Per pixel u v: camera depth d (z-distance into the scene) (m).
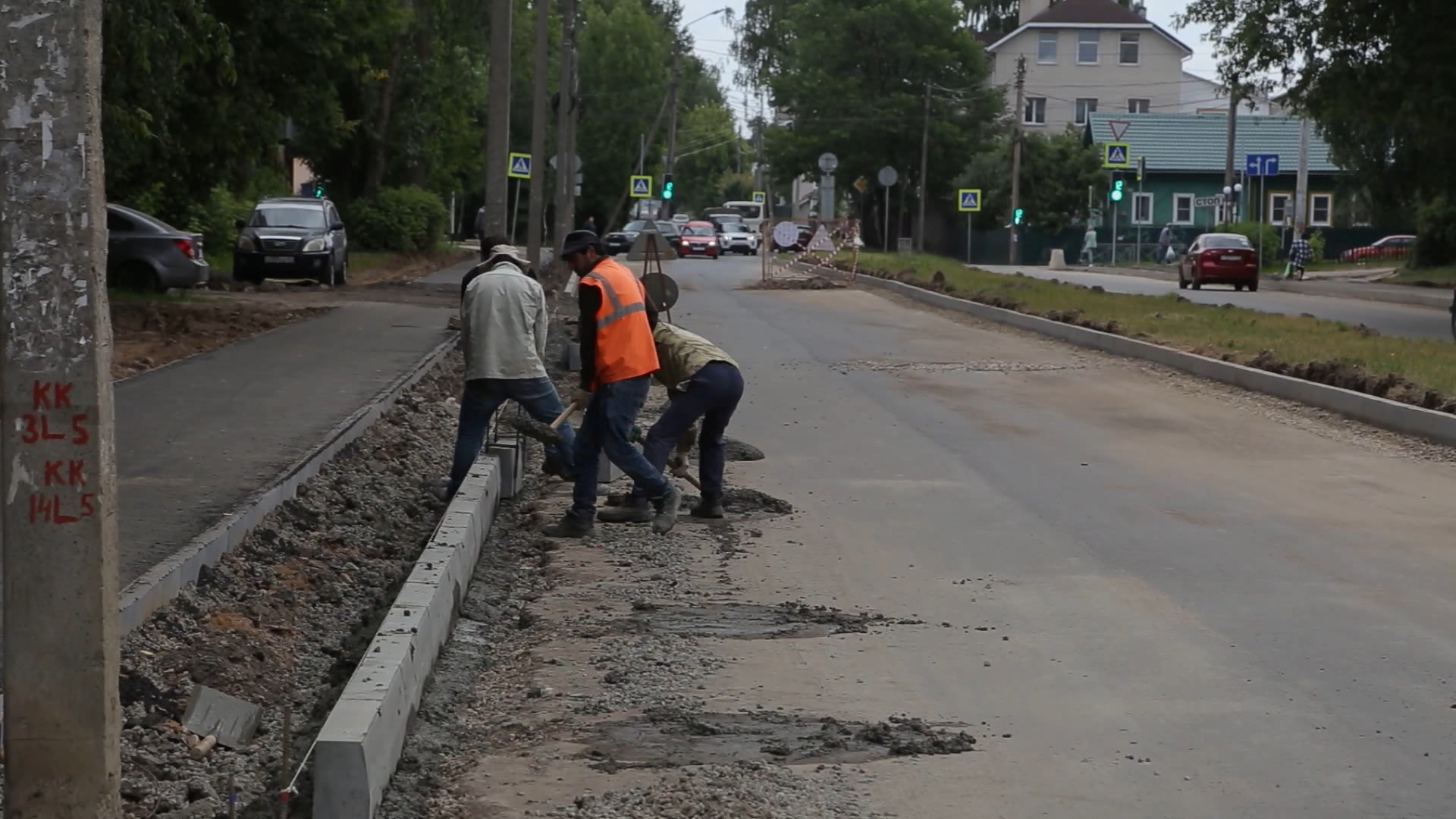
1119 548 9.88
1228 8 34.56
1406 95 33.00
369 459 12.53
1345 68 33.66
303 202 35.00
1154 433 14.91
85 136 4.29
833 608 8.33
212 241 41.00
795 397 17.31
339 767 4.93
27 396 4.34
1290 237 74.38
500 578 9.06
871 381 18.91
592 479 10.05
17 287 4.30
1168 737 6.30
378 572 9.27
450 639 7.66
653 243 16.36
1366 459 13.50
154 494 9.65
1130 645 7.67
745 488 11.80
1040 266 71.44
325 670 7.37
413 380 16.69
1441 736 6.34
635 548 9.76
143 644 6.96
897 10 78.81
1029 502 11.43
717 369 10.32
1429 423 14.42
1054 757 6.07
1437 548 9.93
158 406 13.84
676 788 5.57
